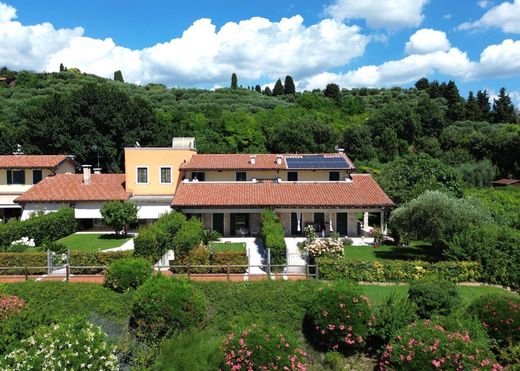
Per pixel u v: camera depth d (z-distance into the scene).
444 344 14.48
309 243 30.61
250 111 99.19
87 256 25.72
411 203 30.55
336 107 110.75
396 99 123.69
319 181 41.81
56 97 64.38
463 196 43.50
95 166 62.62
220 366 14.42
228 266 23.14
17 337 14.11
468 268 25.50
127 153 43.66
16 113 76.12
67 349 13.10
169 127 74.94
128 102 65.06
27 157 47.22
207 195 38.47
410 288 18.97
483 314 17.02
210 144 74.69
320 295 17.39
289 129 76.69
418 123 91.12
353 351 16.89
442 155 79.00
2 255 25.42
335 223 38.72
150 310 16.31
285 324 17.80
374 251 32.56
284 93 141.12
